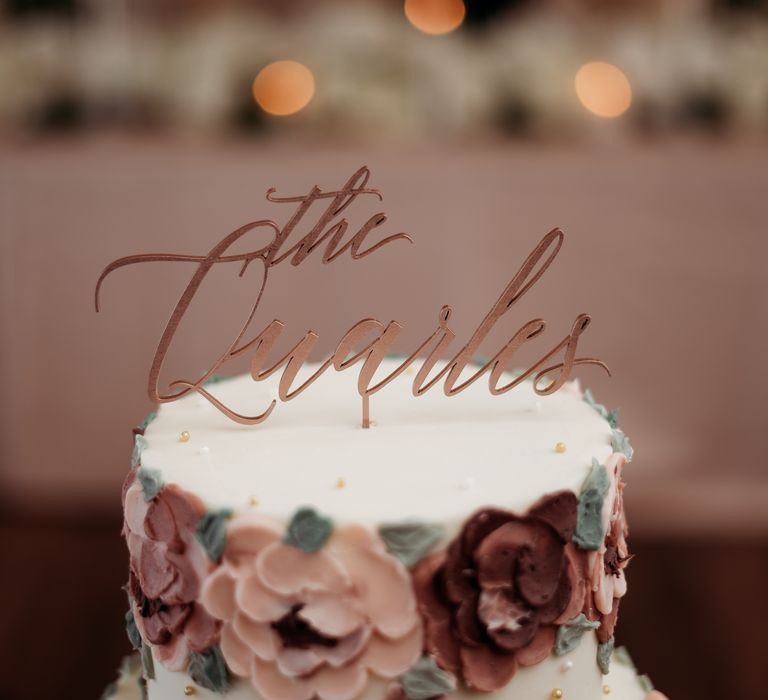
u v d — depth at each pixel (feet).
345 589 1.35
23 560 3.31
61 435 3.58
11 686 2.63
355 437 1.55
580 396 1.69
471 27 3.84
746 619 2.95
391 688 1.36
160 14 3.91
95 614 2.98
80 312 3.45
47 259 3.41
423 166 3.28
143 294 3.42
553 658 1.43
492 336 3.39
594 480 1.42
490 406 1.65
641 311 3.41
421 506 1.37
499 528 1.37
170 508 1.40
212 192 3.31
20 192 3.35
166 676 1.46
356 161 3.28
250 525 1.36
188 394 1.72
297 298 3.34
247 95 3.36
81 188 3.34
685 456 3.54
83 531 3.50
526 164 3.29
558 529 1.39
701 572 3.25
